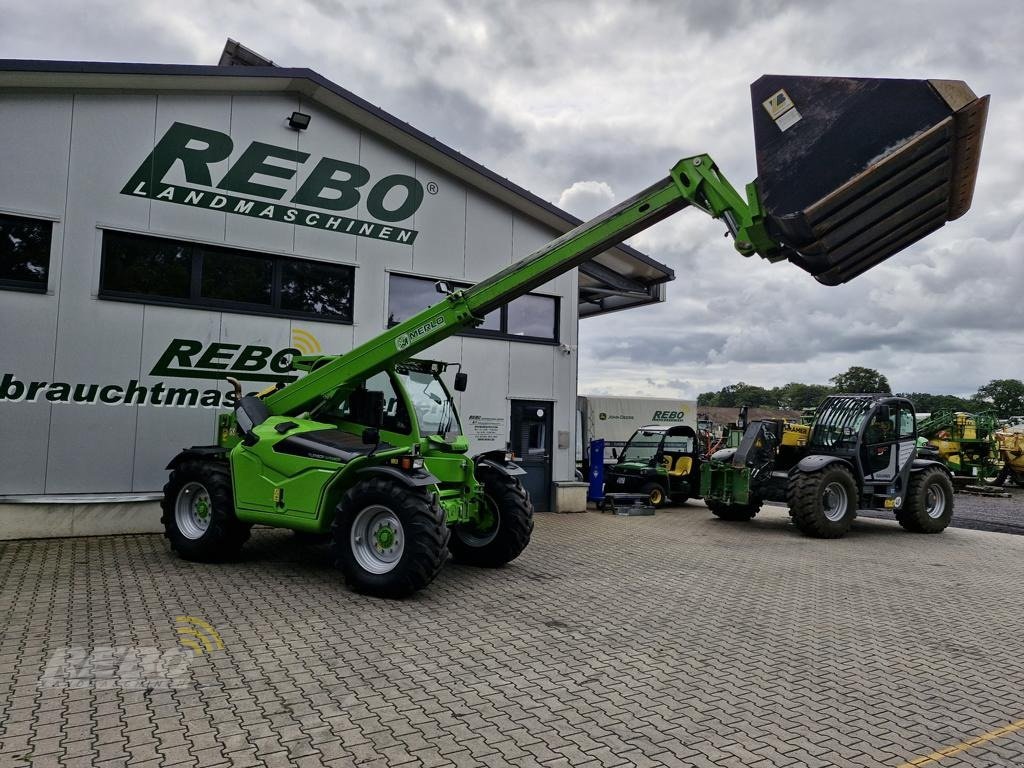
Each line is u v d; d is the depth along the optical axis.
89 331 8.32
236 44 10.71
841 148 4.64
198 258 9.12
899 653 4.97
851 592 6.93
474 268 11.48
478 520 7.47
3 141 7.90
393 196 10.70
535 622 5.38
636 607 5.99
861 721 3.73
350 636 4.82
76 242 8.28
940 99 4.43
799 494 10.62
